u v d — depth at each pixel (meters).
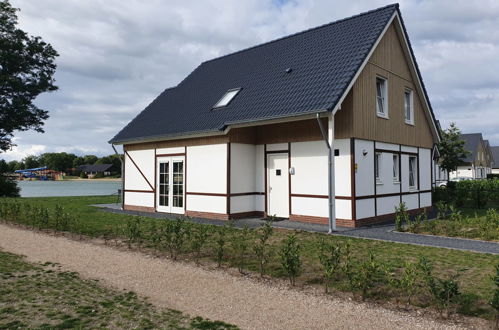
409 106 14.98
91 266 6.98
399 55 14.07
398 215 10.71
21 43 29.81
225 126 12.52
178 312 4.72
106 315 4.60
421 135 15.70
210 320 4.46
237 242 8.88
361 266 5.28
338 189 11.45
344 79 10.76
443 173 37.44
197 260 7.24
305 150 12.24
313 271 6.51
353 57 11.56
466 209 16.66
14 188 28.92
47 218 11.40
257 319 4.49
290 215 12.50
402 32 13.69
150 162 16.12
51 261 7.36
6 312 4.67
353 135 11.18
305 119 11.10
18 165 116.25
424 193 15.69
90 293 5.44
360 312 4.68
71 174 102.31
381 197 12.55
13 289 5.57
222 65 18.17
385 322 4.36
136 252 8.08
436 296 4.57
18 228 11.48
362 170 11.59
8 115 29.83
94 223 12.27
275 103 11.74
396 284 5.06
